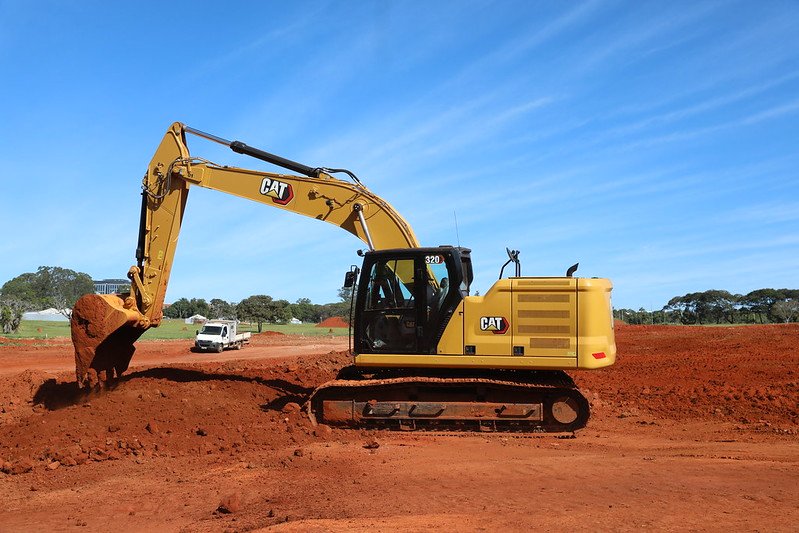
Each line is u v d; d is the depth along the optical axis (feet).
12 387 52.06
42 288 398.42
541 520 22.18
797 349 89.04
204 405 43.11
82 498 27.32
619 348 108.58
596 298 38.55
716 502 24.06
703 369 71.15
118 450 34.27
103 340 43.37
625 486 26.45
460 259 40.16
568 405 38.93
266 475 29.68
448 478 28.32
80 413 40.70
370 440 36.78
